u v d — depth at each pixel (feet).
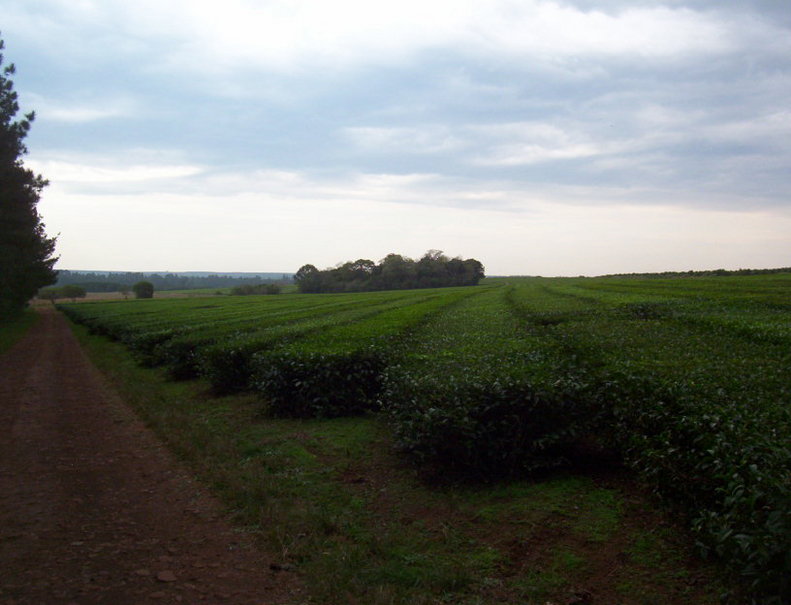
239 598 14.51
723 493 14.43
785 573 11.51
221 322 90.63
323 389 34.17
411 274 397.80
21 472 25.96
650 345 35.24
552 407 21.72
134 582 15.38
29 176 105.60
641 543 16.16
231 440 30.04
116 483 24.21
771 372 23.57
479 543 17.17
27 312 261.44
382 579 15.14
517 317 72.13
